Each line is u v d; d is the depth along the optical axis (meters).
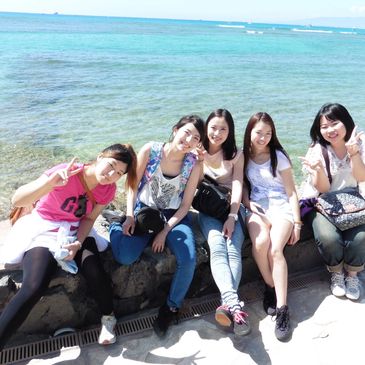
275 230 3.62
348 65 29.52
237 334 3.24
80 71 19.75
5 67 19.56
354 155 3.68
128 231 3.49
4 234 3.75
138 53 30.66
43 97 13.41
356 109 13.47
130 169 3.27
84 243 3.25
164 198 3.70
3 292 3.04
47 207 3.15
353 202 3.67
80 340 3.16
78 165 3.11
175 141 3.50
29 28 65.50
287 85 18.48
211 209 3.69
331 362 3.01
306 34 105.56
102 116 11.20
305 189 4.11
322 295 3.79
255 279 4.07
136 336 3.22
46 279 2.89
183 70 22.00
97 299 3.12
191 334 3.26
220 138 3.79
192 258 3.34
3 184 6.47
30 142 8.74
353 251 3.64
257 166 4.00
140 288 3.51
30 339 3.17
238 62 27.86
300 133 10.16
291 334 3.27
